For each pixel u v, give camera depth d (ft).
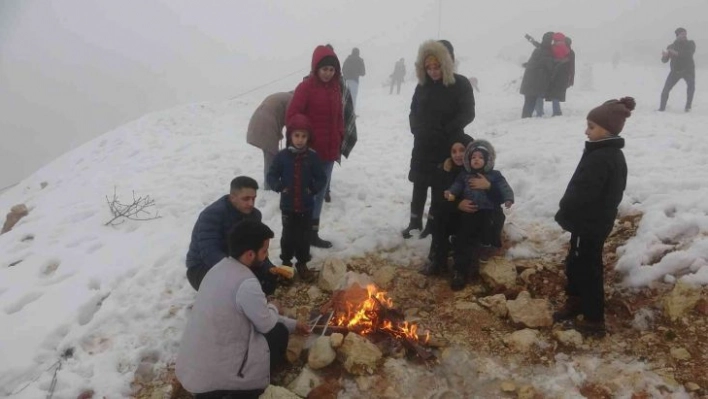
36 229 20.66
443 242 14.96
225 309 10.20
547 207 17.44
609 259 14.33
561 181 18.66
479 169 14.05
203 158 27.37
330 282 14.71
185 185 23.38
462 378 11.51
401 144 29.60
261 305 10.42
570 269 12.50
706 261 12.71
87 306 14.74
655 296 12.67
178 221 19.83
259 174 24.35
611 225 11.52
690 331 11.59
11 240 20.13
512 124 30.30
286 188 14.71
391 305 13.79
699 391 10.24
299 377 11.49
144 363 12.37
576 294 12.73
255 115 20.84
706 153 19.36
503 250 15.78
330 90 16.94
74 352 12.92
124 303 14.62
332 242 17.33
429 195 20.16
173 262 16.51
